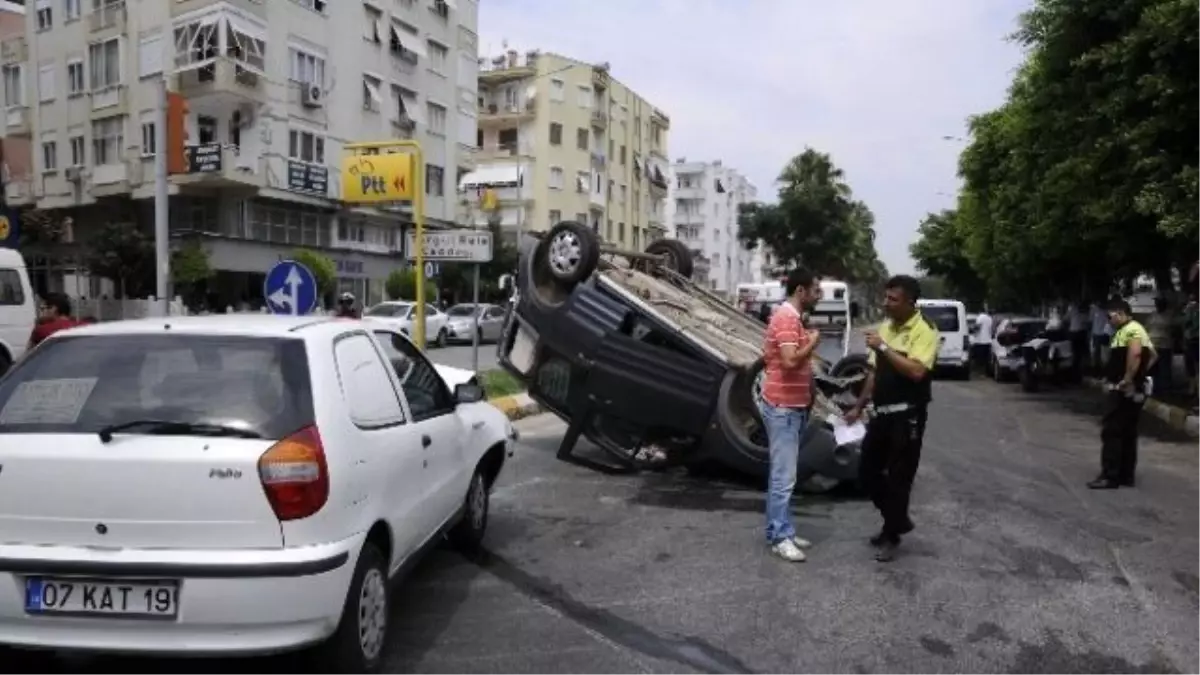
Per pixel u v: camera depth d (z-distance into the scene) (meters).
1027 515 7.63
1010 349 22.67
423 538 4.93
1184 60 12.21
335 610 3.69
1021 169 17.94
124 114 34.66
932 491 8.58
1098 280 24.70
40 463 3.61
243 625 3.52
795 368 6.23
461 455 5.73
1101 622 5.07
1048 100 15.12
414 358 5.66
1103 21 13.93
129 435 3.66
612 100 66.19
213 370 3.93
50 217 35.50
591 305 8.99
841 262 62.28
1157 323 16.73
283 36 34.81
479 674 4.29
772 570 5.97
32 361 4.10
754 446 8.21
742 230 64.31
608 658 4.50
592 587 5.62
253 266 34.19
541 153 59.66
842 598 5.43
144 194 34.12
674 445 8.85
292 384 3.89
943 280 60.09
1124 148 13.58
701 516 7.46
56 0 36.78
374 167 21.61
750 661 4.50
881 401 6.20
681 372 8.48
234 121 33.66
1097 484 8.91
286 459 3.61
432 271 19.75
